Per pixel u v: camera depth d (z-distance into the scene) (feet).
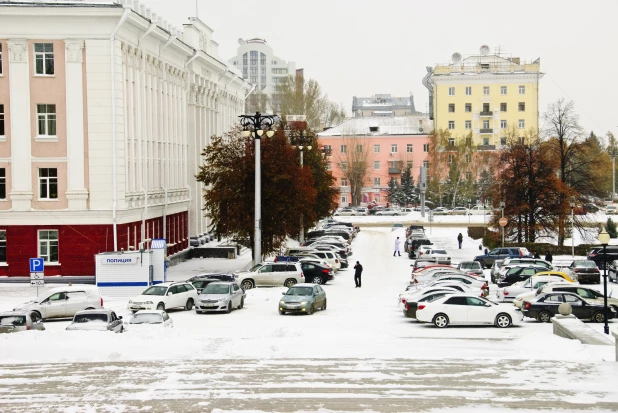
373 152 492.13
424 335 101.14
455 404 58.90
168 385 64.95
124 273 156.04
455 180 441.27
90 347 84.43
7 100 173.68
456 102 485.15
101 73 173.37
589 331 93.97
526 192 247.50
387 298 151.94
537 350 83.87
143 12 197.67
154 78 210.38
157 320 106.93
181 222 238.68
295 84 526.98
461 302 110.83
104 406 58.23
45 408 57.82
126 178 180.75
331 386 64.69
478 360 76.84
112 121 173.99
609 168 446.60
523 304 120.06
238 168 197.67
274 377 68.18
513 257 197.57
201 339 90.79
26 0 172.35
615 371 70.59
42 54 173.88
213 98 286.46
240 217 198.18
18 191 173.88
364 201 492.54
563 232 247.50
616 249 204.64
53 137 174.09
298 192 202.39
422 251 213.25
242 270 189.37
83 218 174.29
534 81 481.46
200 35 261.65
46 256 175.32
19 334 91.91
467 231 311.47
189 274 198.70
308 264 180.55
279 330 98.73
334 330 104.22
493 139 483.51
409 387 64.34
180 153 241.96
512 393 62.18
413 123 500.33
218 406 58.23
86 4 170.40
